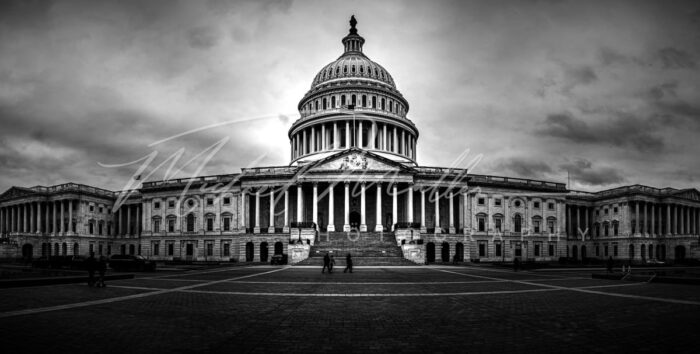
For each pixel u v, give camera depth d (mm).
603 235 110375
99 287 28812
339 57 126188
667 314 18328
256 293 25656
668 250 104375
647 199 104938
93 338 13508
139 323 15945
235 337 13805
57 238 105812
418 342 13234
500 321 16625
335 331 14758
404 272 46969
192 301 21938
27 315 17500
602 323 16266
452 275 42281
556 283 33469
